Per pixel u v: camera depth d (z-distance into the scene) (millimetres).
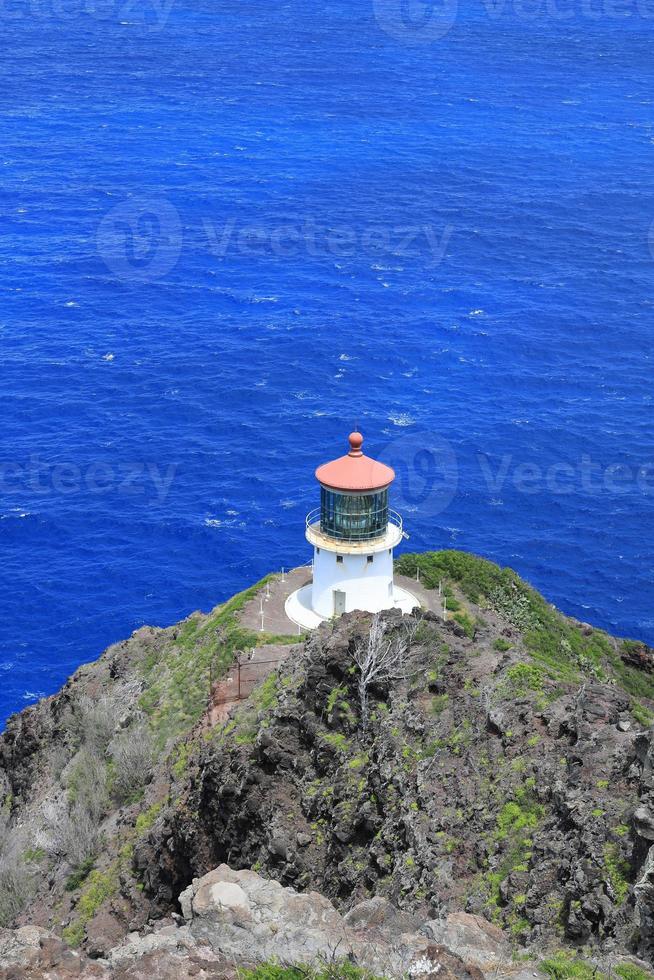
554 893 31094
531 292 195250
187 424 141625
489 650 46281
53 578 106875
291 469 130250
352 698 43844
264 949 27969
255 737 45406
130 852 49156
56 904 49625
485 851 34188
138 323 176750
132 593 105125
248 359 162000
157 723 57312
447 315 182500
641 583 107188
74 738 61406
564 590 105875
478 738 39312
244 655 57156
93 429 139500
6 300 184125
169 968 27297
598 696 38469
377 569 62406
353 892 36344
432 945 27328
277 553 111938
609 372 161125
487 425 143125
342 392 152625
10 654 95625
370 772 40000
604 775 33938
